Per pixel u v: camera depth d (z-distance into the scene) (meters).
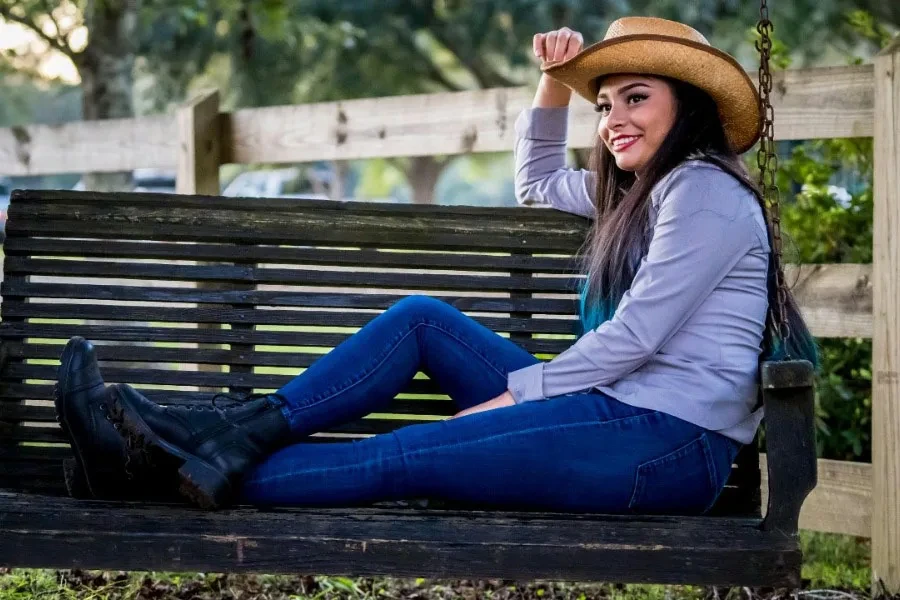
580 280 3.81
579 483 2.90
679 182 2.97
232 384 3.70
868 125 4.37
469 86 21.80
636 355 2.89
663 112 3.09
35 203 3.75
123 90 9.07
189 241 3.81
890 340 4.17
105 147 6.59
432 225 3.84
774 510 2.78
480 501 2.96
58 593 3.88
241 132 5.96
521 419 2.91
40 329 3.67
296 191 26.25
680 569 2.72
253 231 3.79
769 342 3.07
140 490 3.04
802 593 4.14
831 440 5.15
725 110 3.15
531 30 14.54
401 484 2.92
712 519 2.90
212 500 2.79
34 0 10.74
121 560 2.71
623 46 3.02
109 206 3.76
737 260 2.93
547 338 3.88
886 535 4.18
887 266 4.18
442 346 3.19
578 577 2.73
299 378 3.02
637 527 2.79
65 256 3.78
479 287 3.81
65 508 2.80
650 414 2.91
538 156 3.84
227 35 14.84
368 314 3.78
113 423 2.86
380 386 3.08
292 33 14.48
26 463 3.58
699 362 2.92
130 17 9.09
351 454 2.92
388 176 35.44
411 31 15.93
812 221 5.19
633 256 3.09
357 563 2.72
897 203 4.15
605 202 3.42
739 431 2.98
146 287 3.75
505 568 2.73
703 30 14.13
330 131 5.68
